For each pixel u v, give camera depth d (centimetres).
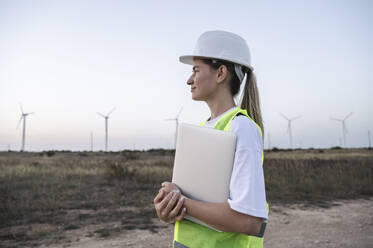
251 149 93
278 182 1025
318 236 498
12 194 771
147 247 430
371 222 589
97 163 1959
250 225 87
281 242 468
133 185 966
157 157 3123
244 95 126
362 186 998
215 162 96
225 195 94
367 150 5438
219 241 97
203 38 120
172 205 95
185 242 100
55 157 3291
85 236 474
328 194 890
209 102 125
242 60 118
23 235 473
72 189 881
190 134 103
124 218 580
